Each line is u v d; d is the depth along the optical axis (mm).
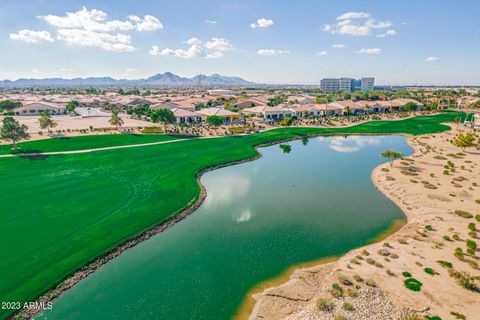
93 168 61031
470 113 147875
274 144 92562
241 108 155250
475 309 23531
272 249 34094
